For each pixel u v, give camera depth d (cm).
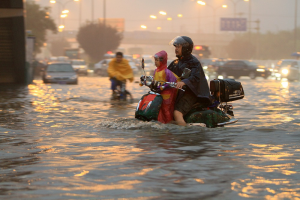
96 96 2314
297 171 642
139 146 845
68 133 1020
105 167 668
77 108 1644
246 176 613
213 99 1115
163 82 1079
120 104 1819
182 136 956
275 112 1498
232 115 1159
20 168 665
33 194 532
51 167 671
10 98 2170
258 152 784
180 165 680
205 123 1088
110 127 1102
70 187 561
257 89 3053
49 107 1686
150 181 587
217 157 740
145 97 1109
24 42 3684
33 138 951
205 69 6475
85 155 761
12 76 3706
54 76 3909
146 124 1068
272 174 624
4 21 3641
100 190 546
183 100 1075
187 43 1082
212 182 582
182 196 522
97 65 7412
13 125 1167
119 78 2089
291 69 5181
